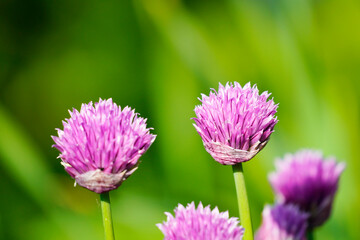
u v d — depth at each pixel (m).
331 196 0.45
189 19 0.82
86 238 0.71
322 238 0.67
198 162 0.74
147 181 0.77
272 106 0.37
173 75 0.79
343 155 0.73
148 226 0.69
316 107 0.77
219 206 0.72
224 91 0.37
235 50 0.83
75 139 0.36
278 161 0.46
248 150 0.37
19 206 0.76
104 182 0.36
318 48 0.81
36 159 0.74
